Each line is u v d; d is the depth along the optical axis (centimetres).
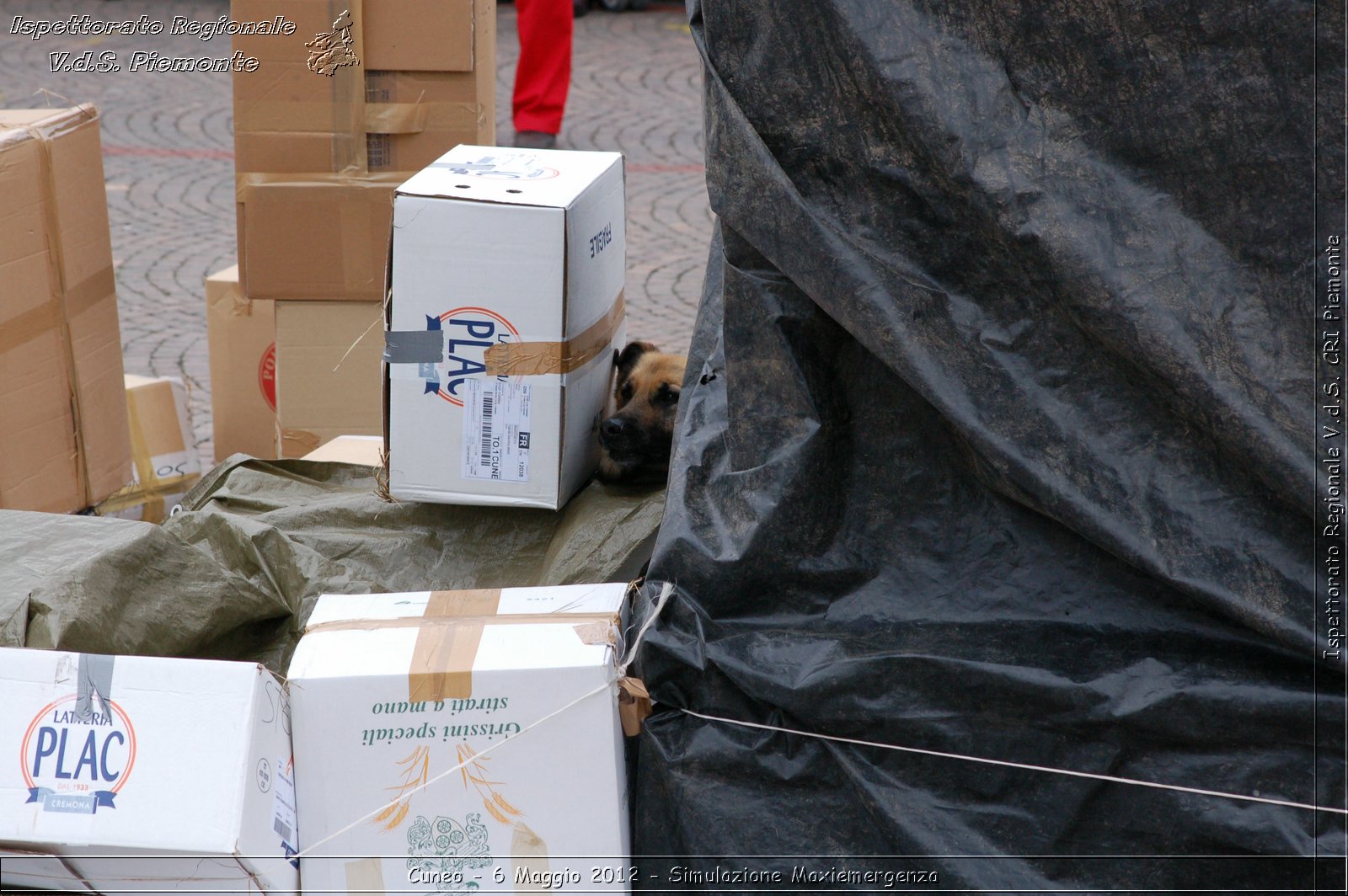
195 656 391
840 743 321
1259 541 287
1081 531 297
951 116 292
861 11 297
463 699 323
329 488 505
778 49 307
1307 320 278
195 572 388
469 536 456
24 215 538
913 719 311
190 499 504
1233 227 282
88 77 1722
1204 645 300
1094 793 304
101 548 371
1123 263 285
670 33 2109
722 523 338
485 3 600
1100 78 285
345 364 610
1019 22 289
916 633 320
